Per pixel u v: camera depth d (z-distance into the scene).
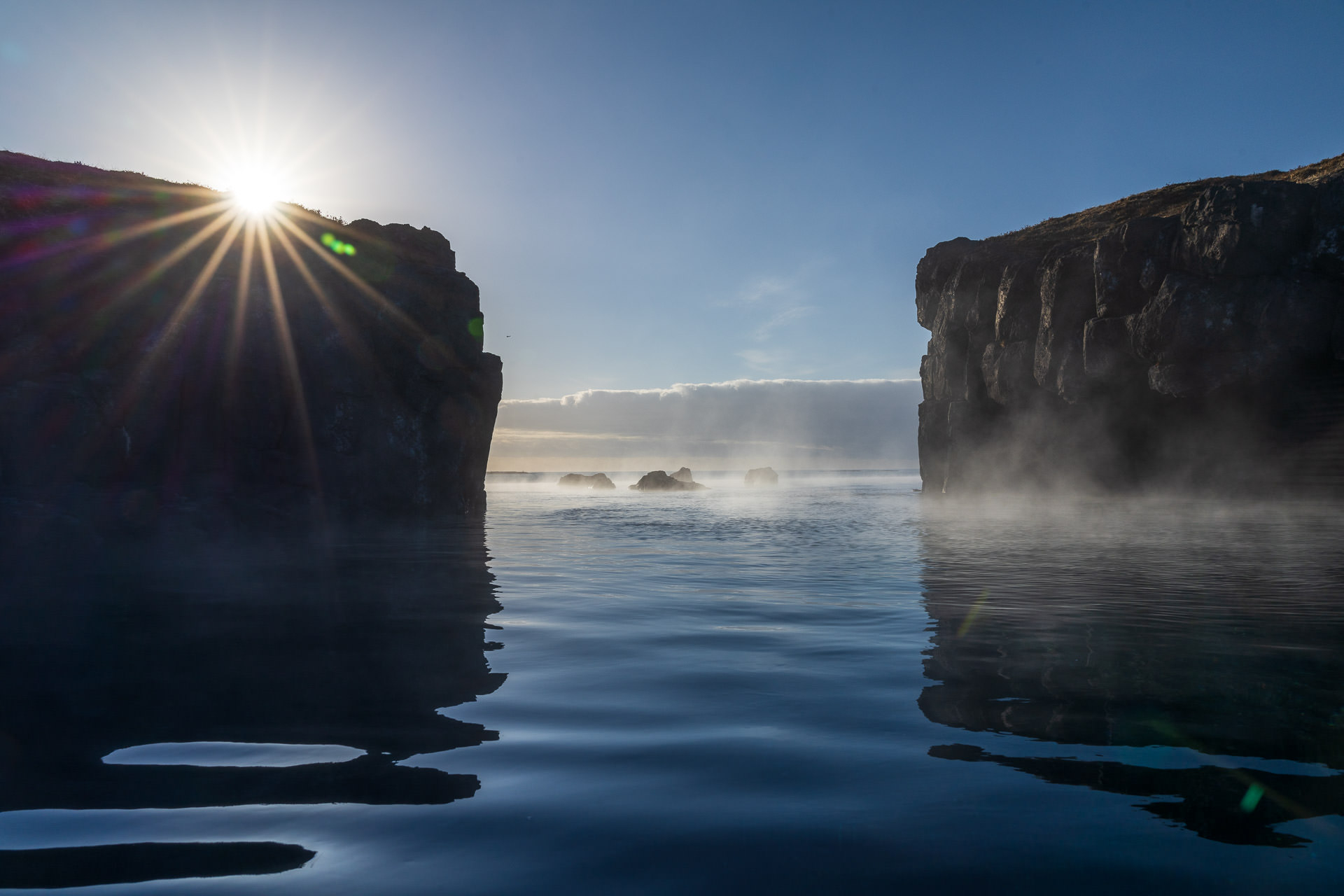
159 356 16.69
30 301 15.05
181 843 2.28
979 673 4.48
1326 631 5.72
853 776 2.87
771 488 54.97
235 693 4.04
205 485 17.05
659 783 2.81
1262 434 28.69
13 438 13.39
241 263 18.83
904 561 10.89
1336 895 1.97
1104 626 5.95
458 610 6.88
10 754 3.05
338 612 6.75
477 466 23.50
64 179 18.08
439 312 21.72
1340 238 23.23
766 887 2.04
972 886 2.04
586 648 5.24
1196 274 26.56
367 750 3.15
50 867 2.12
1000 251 38.53
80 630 5.84
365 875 2.10
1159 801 2.60
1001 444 37.44
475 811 2.54
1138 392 30.52
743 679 4.39
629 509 27.58
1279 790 2.69
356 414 19.81
